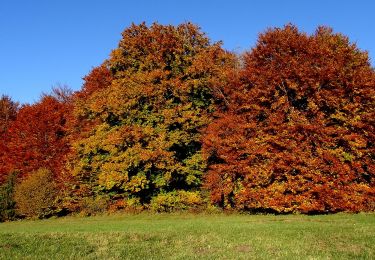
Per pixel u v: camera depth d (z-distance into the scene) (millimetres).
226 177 33000
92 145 36844
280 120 30531
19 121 47438
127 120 36375
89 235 18719
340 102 29734
